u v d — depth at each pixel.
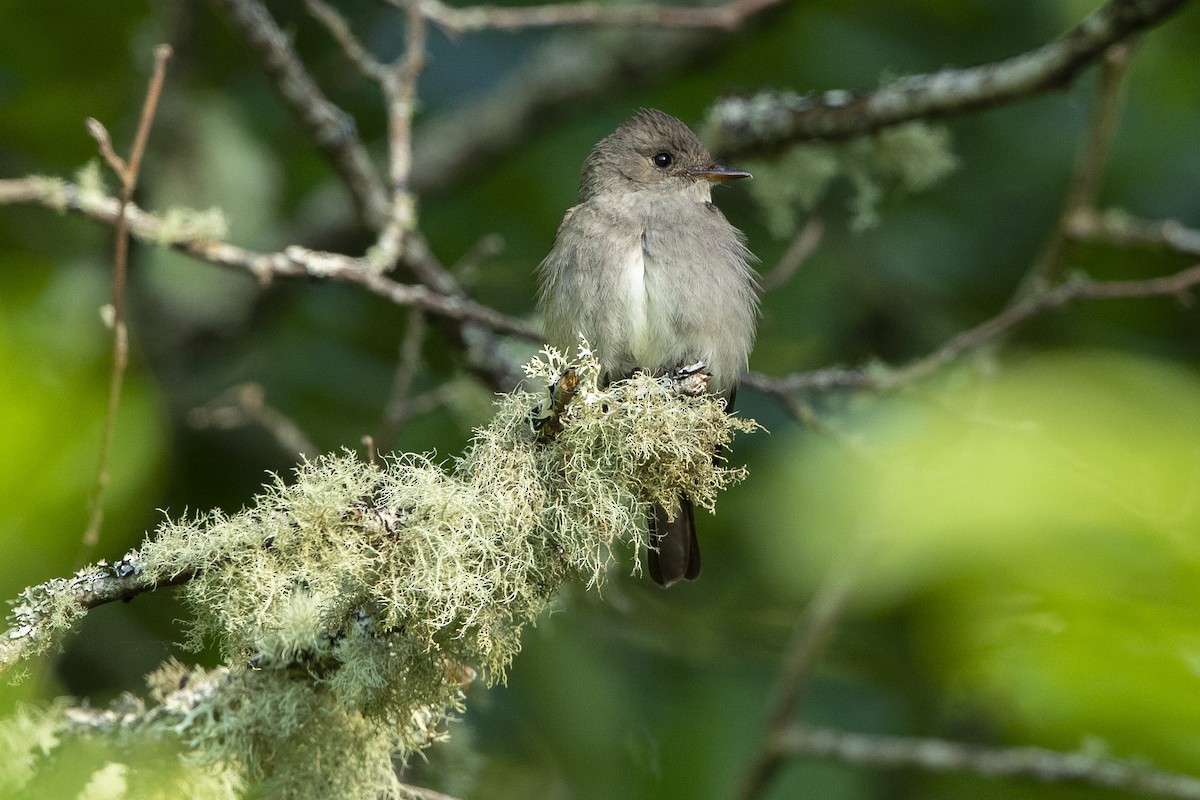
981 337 9.53
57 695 8.02
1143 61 12.34
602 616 10.80
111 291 11.04
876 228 12.73
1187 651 7.75
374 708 5.41
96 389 8.59
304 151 12.86
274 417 10.02
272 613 5.16
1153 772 8.77
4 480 7.76
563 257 9.05
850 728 11.30
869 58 12.85
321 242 11.99
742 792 9.80
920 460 8.65
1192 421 7.21
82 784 5.54
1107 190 12.64
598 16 9.70
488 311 8.88
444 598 5.35
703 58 11.96
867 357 12.51
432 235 12.79
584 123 13.03
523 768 10.36
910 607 10.54
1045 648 8.22
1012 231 12.87
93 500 6.94
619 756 10.53
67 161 12.16
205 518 5.36
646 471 6.11
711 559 11.68
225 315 11.66
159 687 5.73
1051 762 9.02
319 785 5.56
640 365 8.94
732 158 10.61
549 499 5.80
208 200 11.55
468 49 13.27
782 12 11.76
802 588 10.78
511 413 5.96
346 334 12.37
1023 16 12.64
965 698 9.75
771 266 12.69
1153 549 6.89
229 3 9.00
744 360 9.13
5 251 10.85
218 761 5.54
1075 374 7.26
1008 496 6.68
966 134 12.77
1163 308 12.42
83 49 11.78
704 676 11.02
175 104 11.37
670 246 8.88
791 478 9.24
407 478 5.53
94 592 5.14
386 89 9.38
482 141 11.96
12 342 8.01
